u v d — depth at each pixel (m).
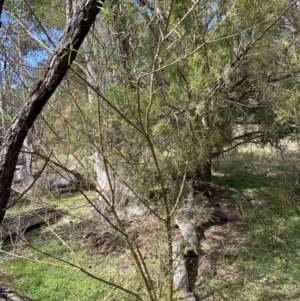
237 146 4.44
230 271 3.12
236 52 3.15
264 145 4.29
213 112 3.23
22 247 3.65
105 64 1.91
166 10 1.94
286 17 3.45
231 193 4.64
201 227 3.76
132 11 1.73
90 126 2.63
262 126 3.86
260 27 3.01
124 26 1.79
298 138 3.92
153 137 2.99
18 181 4.98
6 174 1.56
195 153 3.24
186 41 2.56
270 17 2.77
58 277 3.19
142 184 2.94
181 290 2.79
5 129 1.84
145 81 2.89
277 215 4.02
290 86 3.36
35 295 2.94
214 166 5.53
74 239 3.72
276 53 3.21
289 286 2.89
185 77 2.71
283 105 3.28
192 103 2.70
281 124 3.50
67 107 2.44
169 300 2.37
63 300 2.90
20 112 1.57
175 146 3.14
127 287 2.94
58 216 4.18
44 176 3.80
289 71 3.32
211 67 2.63
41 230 3.94
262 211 4.09
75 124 2.56
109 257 3.39
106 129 2.90
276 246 3.46
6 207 1.60
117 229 2.28
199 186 4.25
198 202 3.69
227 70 2.76
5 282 3.09
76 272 3.24
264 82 3.38
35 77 2.29
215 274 3.08
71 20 1.56
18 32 2.14
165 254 2.67
